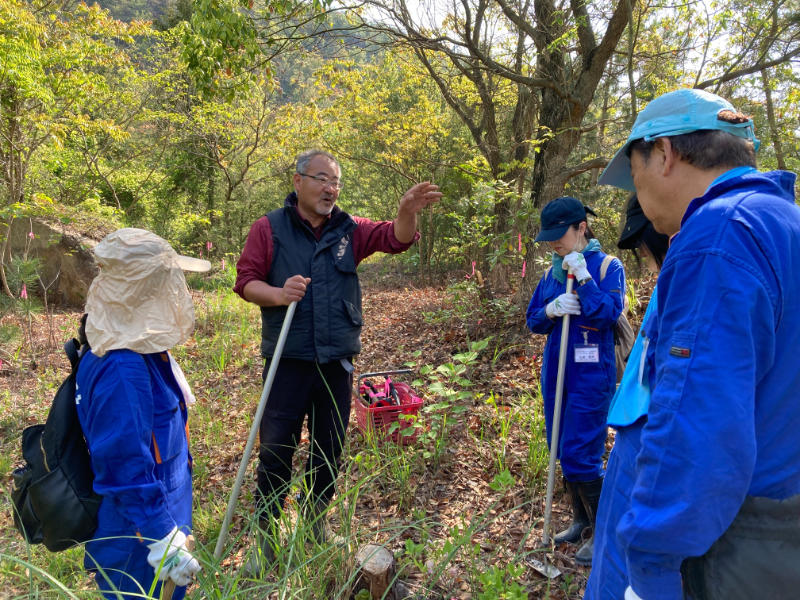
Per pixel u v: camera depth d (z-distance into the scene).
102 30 12.72
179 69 16.27
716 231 1.05
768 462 1.05
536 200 8.12
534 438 3.40
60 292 11.65
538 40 8.12
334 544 2.18
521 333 6.16
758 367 1.01
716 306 1.00
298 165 2.79
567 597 2.32
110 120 14.27
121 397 1.71
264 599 2.03
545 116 8.15
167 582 1.80
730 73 6.77
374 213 19.53
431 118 13.53
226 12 6.58
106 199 19.03
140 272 1.76
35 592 1.66
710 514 0.95
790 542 1.02
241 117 18.08
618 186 1.65
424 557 2.66
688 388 1.00
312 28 7.36
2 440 4.82
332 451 2.92
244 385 5.98
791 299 1.03
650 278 6.05
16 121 11.28
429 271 15.66
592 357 2.61
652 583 1.05
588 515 2.66
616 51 8.52
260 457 2.88
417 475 3.50
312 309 2.75
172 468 1.90
